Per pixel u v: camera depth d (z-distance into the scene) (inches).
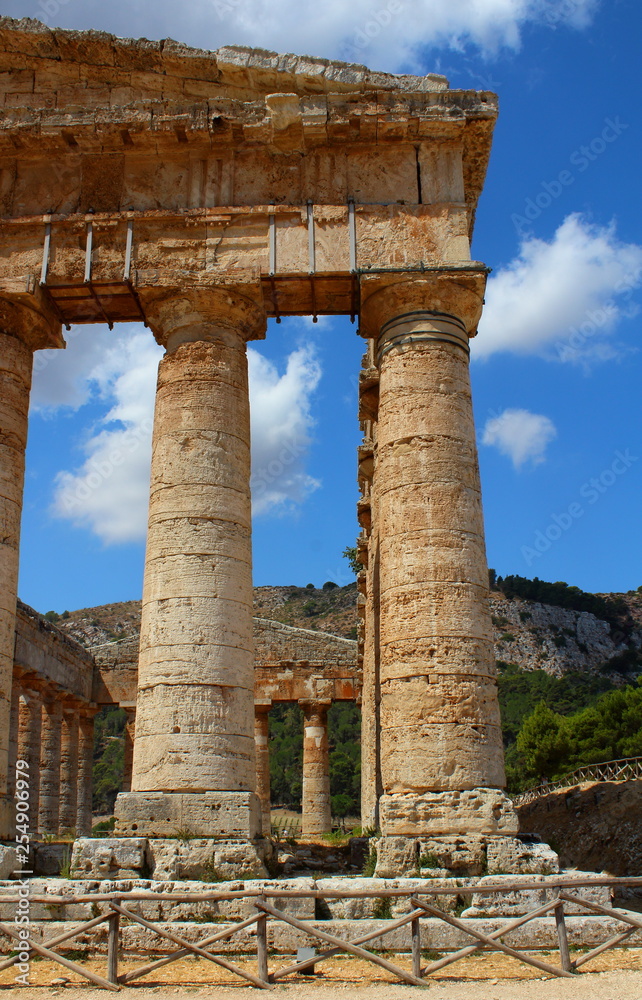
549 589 5895.7
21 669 1144.2
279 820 2396.7
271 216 671.8
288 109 671.1
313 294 687.1
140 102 682.8
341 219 671.8
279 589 5319.9
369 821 867.4
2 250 676.1
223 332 661.9
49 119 679.1
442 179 682.8
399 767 557.9
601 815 1096.2
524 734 1994.3
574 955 455.5
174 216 669.9
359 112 672.4
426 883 499.5
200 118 673.6
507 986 387.2
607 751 1825.8
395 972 392.8
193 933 472.4
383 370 655.1
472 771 546.0
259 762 1401.3
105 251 670.5
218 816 542.9
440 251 663.8
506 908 486.9
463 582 587.5
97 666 1493.6
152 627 592.7
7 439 651.5
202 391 639.8
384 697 587.5
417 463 614.2
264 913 404.8
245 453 650.2
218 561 602.9
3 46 726.5
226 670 582.6
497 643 5275.6
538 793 1678.2
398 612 588.7
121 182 688.4
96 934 479.2
